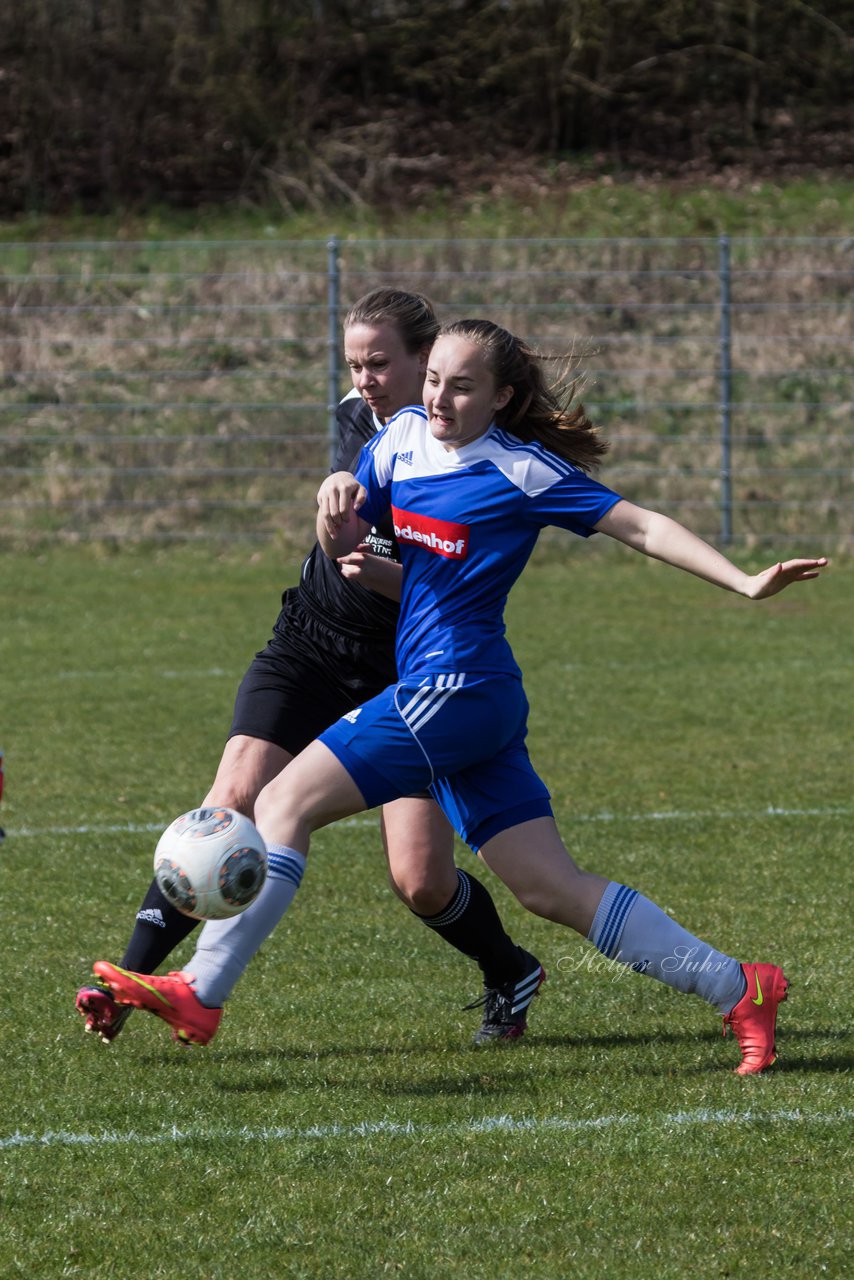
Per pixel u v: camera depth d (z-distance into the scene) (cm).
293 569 5938
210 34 9025
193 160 8900
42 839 2561
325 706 1655
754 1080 1505
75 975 1867
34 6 8712
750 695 3841
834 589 5634
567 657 4347
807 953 1961
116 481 6544
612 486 6556
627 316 7325
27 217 8594
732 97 9394
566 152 9194
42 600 5275
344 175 8950
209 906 1398
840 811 2759
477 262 7475
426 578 1456
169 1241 1159
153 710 3644
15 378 7050
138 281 7488
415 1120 1403
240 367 7125
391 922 2127
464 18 9394
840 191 8712
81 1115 1416
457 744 1441
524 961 1666
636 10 9194
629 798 2858
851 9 9419
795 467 6631
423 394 1541
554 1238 1164
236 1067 1557
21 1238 1164
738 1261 1130
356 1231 1176
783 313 7312
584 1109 1430
